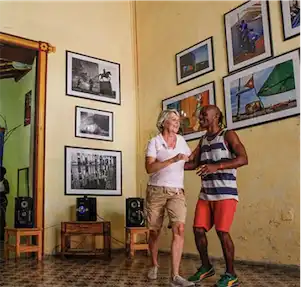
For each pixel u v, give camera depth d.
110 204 5.26
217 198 2.69
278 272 3.37
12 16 4.95
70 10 5.47
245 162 2.64
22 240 5.14
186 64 4.96
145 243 4.77
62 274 3.38
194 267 3.71
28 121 6.25
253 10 4.13
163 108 5.25
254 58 4.04
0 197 6.77
